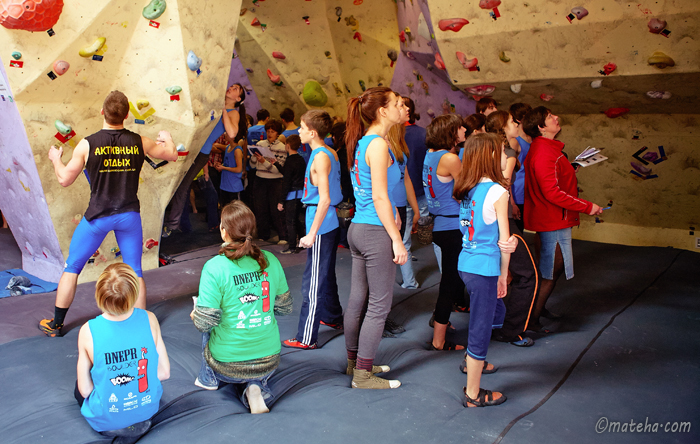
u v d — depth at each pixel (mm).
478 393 2590
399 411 2492
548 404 2582
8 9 3375
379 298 2729
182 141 4707
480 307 2535
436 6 4879
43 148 4086
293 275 5105
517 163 3695
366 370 2770
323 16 7086
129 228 3582
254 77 8102
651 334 3475
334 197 3443
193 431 2363
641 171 5715
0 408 2619
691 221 5648
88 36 3854
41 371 3006
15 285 4484
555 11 4422
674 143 5406
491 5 4633
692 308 3936
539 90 5410
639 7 4051
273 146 6496
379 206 2580
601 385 2787
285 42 7461
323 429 2340
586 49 4574
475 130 4070
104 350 2240
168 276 5059
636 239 6004
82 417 2516
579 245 5988
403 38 6160
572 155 6176
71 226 4535
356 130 2768
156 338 2420
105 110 3400
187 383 2881
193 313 2490
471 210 2588
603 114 5691
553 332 3635
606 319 3803
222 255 2523
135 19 4035
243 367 2604
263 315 2615
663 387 2756
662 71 4391
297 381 2920
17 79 3703
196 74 4383
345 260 5617
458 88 5789
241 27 7469
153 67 4254
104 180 3412
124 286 2234
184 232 6965
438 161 3299
